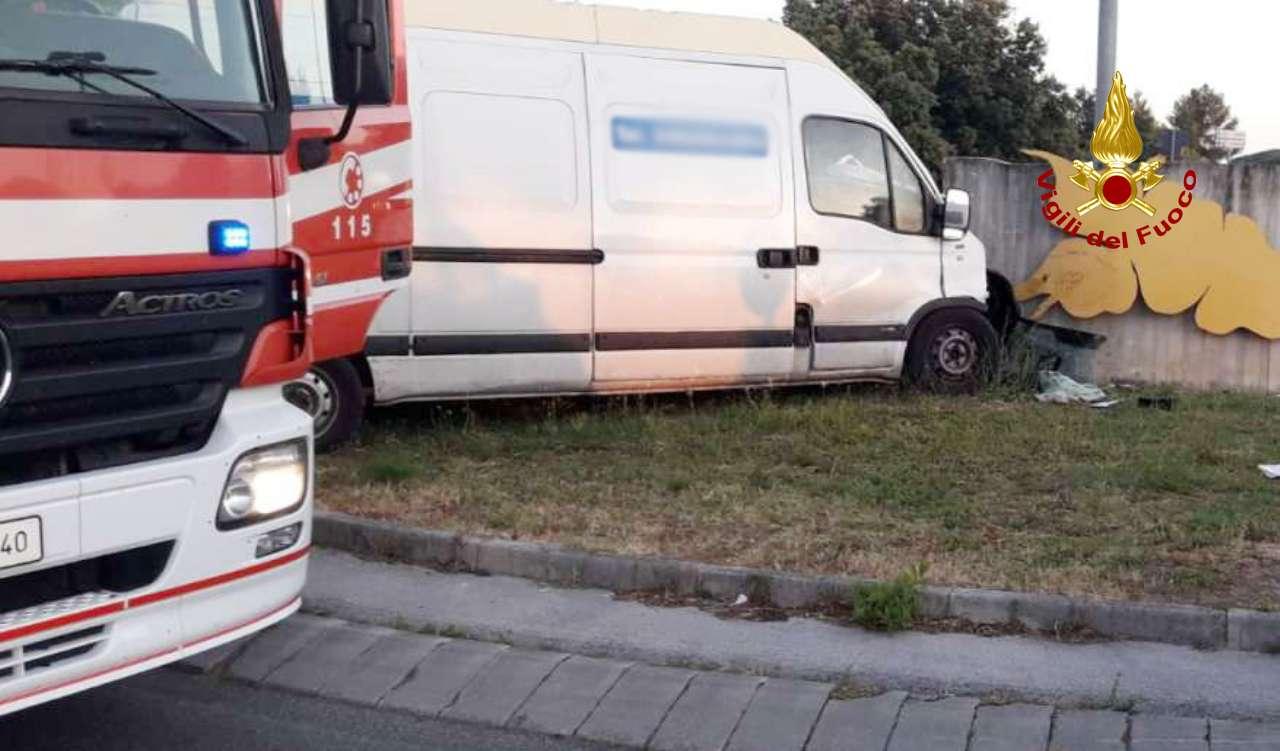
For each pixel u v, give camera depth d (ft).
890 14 85.46
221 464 14.15
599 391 31.27
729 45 32.71
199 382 14.19
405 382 29.07
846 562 20.89
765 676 17.53
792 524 23.15
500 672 17.72
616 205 30.76
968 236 35.68
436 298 28.94
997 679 17.20
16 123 12.51
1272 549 21.80
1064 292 41.14
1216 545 21.95
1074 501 24.86
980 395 35.83
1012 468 27.58
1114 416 33.68
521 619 19.42
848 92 33.94
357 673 17.85
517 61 29.94
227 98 14.38
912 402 34.68
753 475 26.68
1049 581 19.85
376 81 16.60
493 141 29.45
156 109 13.57
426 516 23.39
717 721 16.31
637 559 20.62
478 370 29.68
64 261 12.83
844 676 17.37
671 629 18.95
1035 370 37.27
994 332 36.27
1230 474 27.25
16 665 12.76
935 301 35.09
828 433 30.60
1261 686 16.99
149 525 13.53
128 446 13.78
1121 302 40.88
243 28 14.70
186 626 14.05
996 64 85.15
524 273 29.76
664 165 31.32
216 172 14.11
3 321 12.50
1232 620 18.17
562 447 29.14
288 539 15.20
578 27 31.04
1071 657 17.88
